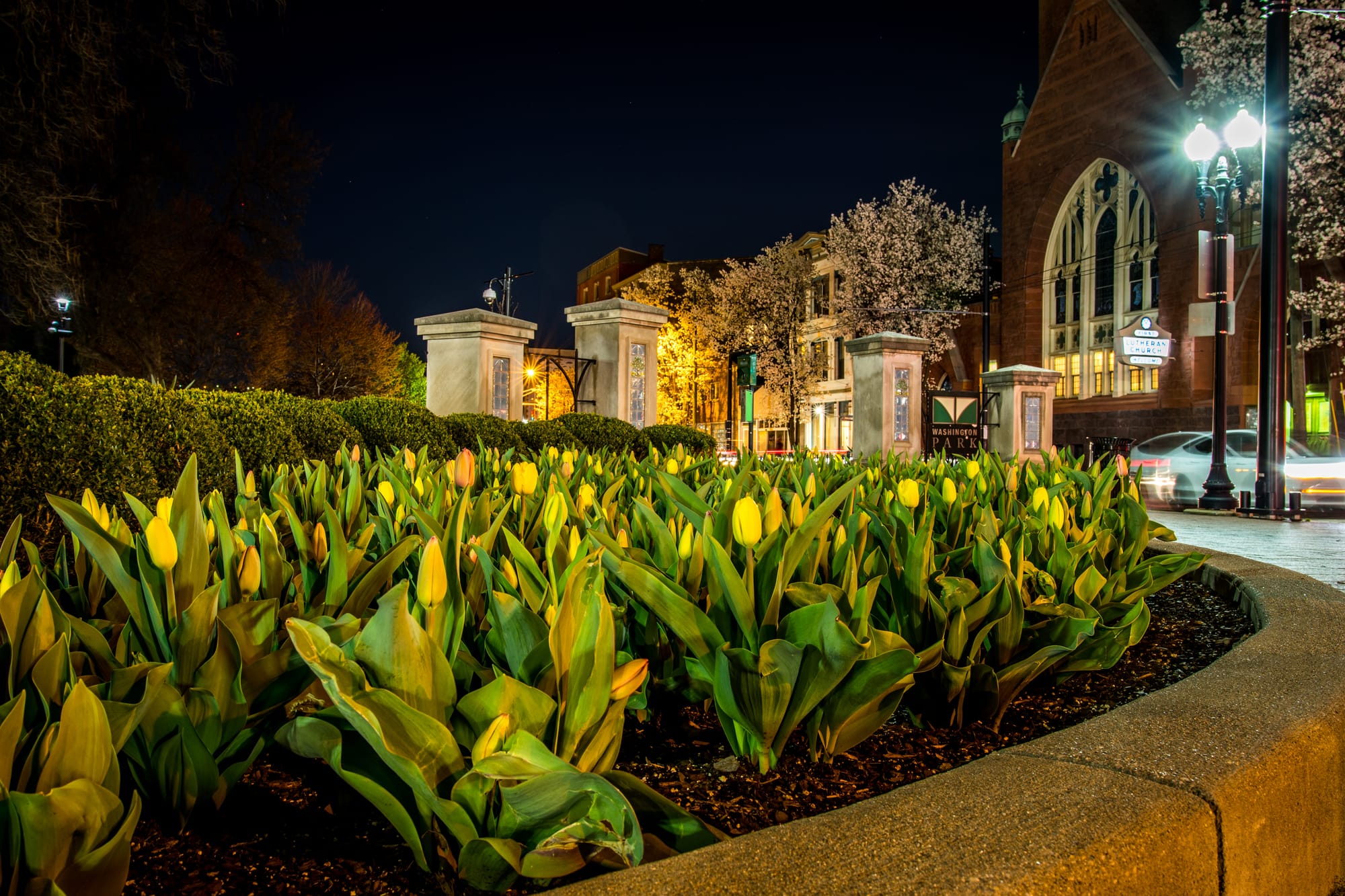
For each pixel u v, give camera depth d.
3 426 3.36
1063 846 1.12
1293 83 20.73
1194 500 16.12
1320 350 28.33
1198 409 28.95
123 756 1.37
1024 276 37.66
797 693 1.56
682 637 1.61
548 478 3.18
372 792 1.16
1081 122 34.53
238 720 1.35
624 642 1.78
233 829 1.41
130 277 19.44
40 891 0.95
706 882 1.01
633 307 13.41
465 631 1.64
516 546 1.57
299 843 1.37
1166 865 1.22
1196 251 29.14
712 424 43.94
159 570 1.38
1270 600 3.10
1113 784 1.34
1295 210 22.30
